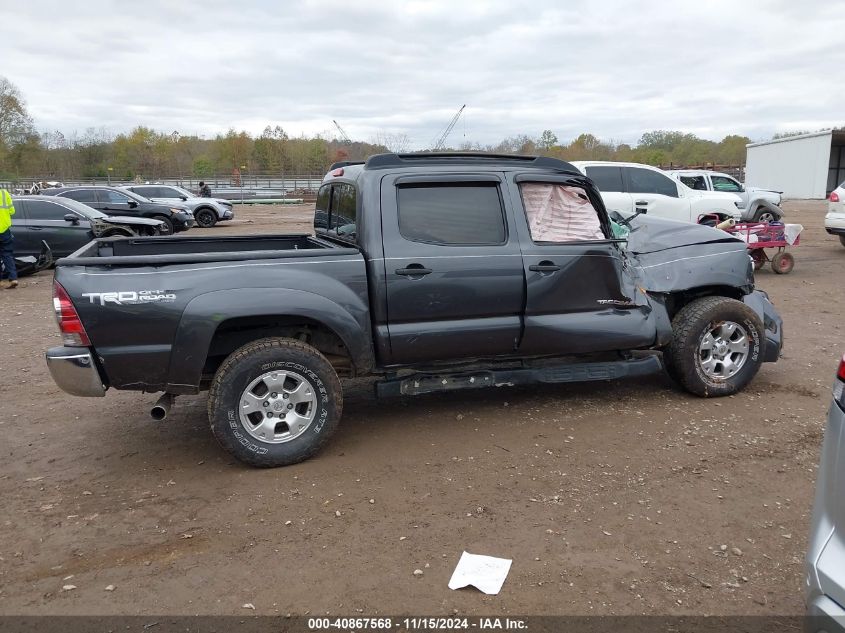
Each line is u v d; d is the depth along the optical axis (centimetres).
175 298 407
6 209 1169
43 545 350
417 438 483
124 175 6631
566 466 434
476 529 359
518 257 475
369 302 448
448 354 474
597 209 515
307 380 434
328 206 560
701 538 350
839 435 222
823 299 1001
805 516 372
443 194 468
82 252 450
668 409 535
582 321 497
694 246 556
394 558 334
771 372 632
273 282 423
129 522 372
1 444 485
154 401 580
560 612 292
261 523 369
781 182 4309
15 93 6744
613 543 345
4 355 730
